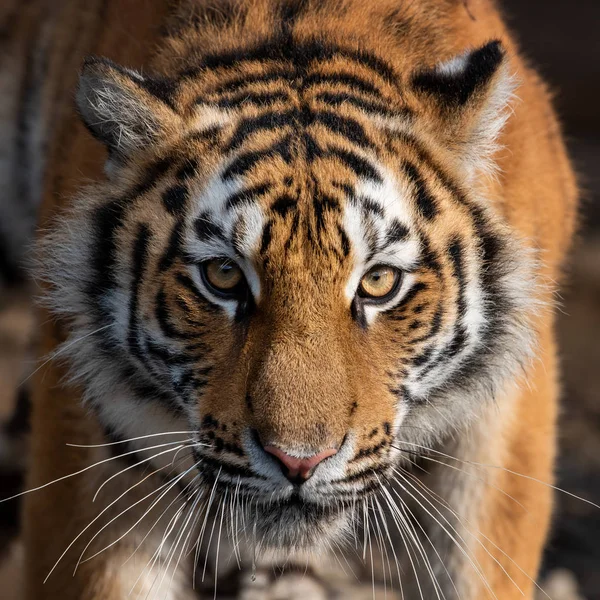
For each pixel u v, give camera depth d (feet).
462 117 23.08
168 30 25.66
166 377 23.17
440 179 22.93
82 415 25.80
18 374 48.06
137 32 26.76
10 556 36.78
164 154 22.90
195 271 21.95
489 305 23.85
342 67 23.86
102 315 23.84
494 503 26.12
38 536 26.73
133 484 25.54
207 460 21.94
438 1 26.30
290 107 22.82
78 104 23.34
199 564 31.48
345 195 21.47
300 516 21.74
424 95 23.70
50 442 26.37
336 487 21.25
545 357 26.76
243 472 21.33
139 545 25.95
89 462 25.79
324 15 25.14
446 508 26.40
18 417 41.11
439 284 22.44
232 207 21.50
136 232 22.89
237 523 22.98
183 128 22.91
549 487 27.07
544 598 35.68
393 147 22.63
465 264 23.02
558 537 39.96
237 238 21.27
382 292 21.80
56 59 33.42
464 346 23.52
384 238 21.53
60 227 24.84
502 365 24.62
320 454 20.40
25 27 36.58
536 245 25.77
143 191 22.99
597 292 59.16
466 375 24.09
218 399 21.70
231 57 24.09
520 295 24.35
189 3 25.84
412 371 22.53
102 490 25.70
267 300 21.06
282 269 20.94
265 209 21.24
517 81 24.36
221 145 22.49
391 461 22.24
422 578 27.12
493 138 23.41
